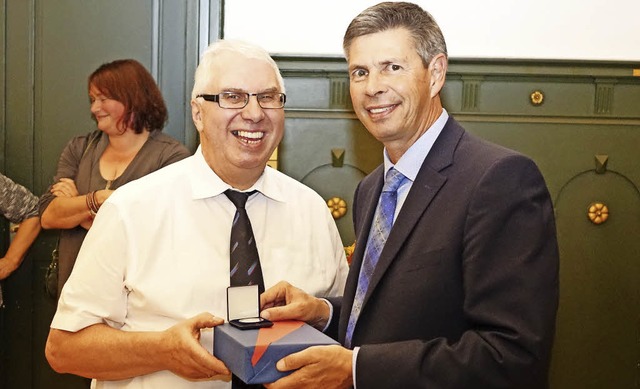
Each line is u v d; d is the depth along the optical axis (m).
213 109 1.76
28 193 3.37
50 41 3.67
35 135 3.70
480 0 3.71
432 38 1.57
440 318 1.47
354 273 1.71
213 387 1.73
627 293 3.78
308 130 3.75
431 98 1.61
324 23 3.72
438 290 1.47
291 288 1.77
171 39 3.71
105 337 1.68
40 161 3.70
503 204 1.42
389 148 1.65
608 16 3.72
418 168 1.60
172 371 1.62
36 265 3.69
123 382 1.77
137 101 2.95
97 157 3.05
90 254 1.76
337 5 3.71
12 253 3.33
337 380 1.44
